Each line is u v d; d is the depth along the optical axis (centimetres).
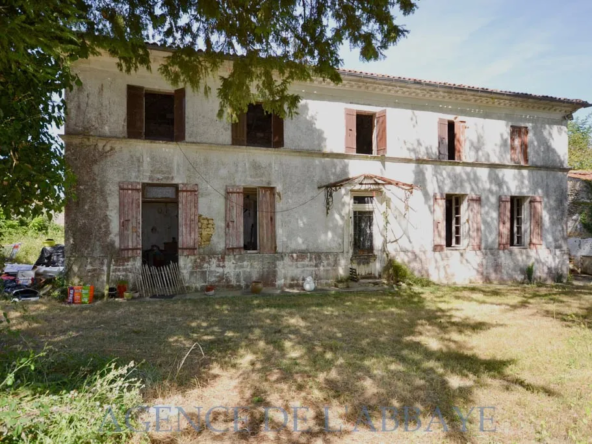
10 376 327
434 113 1316
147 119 1384
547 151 1469
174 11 570
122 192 988
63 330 662
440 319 795
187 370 486
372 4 542
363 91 1223
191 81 659
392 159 1254
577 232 1792
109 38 544
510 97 1342
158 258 1291
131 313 808
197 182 1063
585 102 1442
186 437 339
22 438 282
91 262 961
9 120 386
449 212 1455
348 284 1177
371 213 1276
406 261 1272
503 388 450
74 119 952
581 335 672
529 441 343
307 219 1173
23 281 977
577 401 416
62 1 363
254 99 692
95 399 350
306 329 700
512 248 1408
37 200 434
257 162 1122
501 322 773
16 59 351
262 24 520
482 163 1356
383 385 450
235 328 700
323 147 1186
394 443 339
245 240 1502
